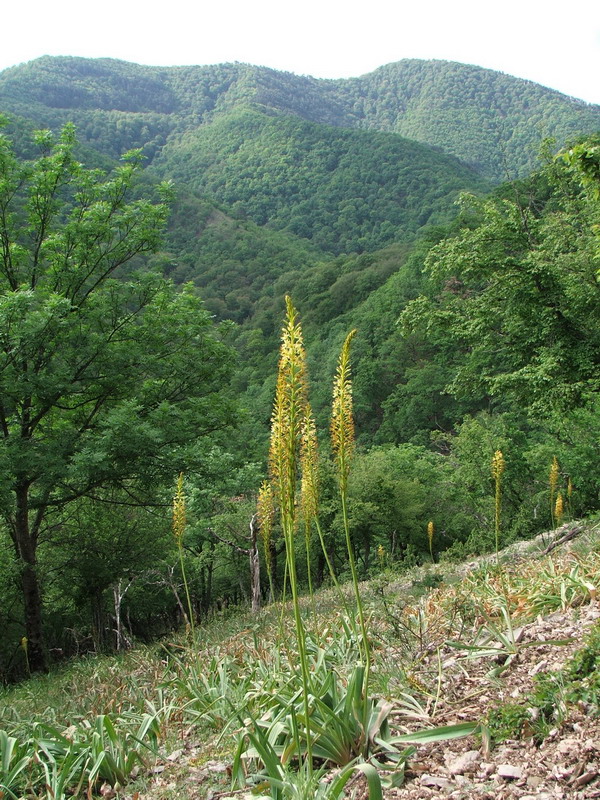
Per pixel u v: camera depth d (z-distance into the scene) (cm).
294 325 345
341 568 3328
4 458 1310
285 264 10875
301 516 488
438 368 5362
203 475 1616
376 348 6203
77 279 1659
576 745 373
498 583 764
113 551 1936
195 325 1714
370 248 12781
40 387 1441
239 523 2275
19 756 548
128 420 1409
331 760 414
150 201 1745
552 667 483
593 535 1042
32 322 1332
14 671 2041
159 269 1822
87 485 1563
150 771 520
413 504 3112
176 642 1132
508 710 423
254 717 489
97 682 909
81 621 2414
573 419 2328
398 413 5512
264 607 1441
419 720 464
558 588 664
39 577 1909
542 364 1934
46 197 1664
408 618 678
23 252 1655
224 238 11988
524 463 2617
